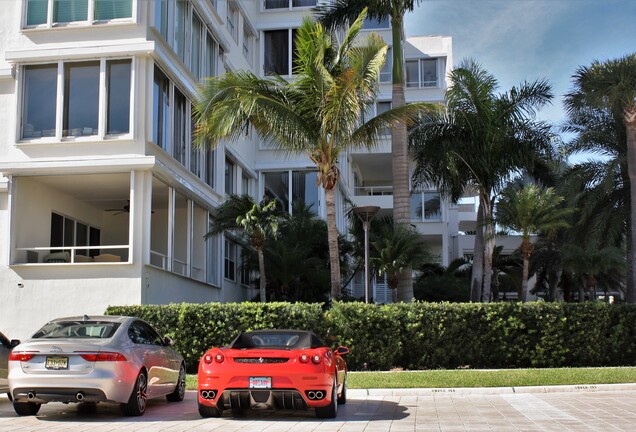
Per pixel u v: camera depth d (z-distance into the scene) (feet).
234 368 32.60
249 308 57.16
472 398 44.91
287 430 30.48
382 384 48.96
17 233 63.05
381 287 127.24
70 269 61.41
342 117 58.34
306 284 88.69
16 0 64.69
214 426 31.60
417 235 75.97
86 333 35.17
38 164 61.52
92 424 32.04
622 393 47.29
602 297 191.31
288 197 104.83
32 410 35.40
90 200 75.25
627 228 87.35
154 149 63.36
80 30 63.26
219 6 89.45
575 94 81.35
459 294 112.57
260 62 110.22
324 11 83.97
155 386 37.14
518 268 140.05
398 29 79.05
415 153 86.22
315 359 32.83
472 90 80.23
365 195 145.38
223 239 86.43
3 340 39.40
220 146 85.66
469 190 90.84
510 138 82.07
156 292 63.93
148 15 63.26
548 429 31.12
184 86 70.79
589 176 87.20
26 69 63.52
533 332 60.70
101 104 61.98
